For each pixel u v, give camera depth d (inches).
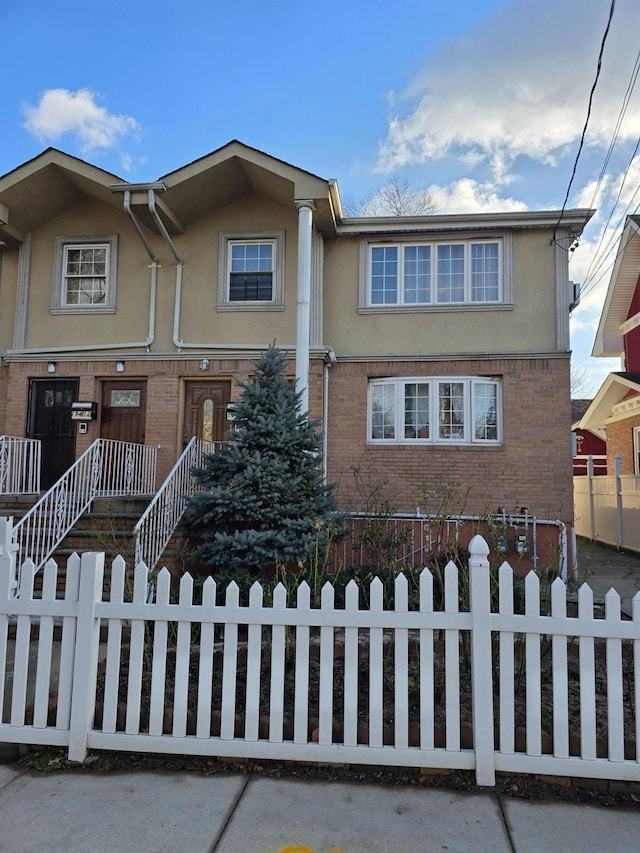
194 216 407.2
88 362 400.5
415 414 386.0
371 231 398.9
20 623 128.0
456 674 115.8
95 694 129.3
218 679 153.1
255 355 388.2
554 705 113.3
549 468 368.8
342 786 111.8
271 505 255.1
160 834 97.3
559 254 386.6
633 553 470.0
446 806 105.3
